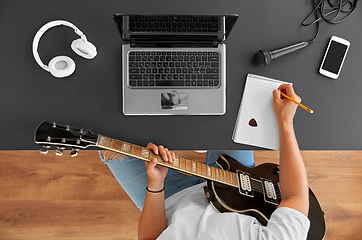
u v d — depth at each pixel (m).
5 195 1.50
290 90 0.90
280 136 0.89
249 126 0.94
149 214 0.87
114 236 1.54
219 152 1.18
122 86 0.92
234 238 0.71
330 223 1.59
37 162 1.52
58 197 1.52
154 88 0.90
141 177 1.12
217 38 0.90
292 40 0.97
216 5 0.96
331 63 0.96
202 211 0.84
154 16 0.84
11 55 0.90
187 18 0.87
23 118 0.90
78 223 1.53
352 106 0.97
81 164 1.54
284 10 0.96
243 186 0.93
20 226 1.50
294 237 0.68
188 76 0.91
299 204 0.78
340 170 1.61
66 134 0.72
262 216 0.90
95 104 0.92
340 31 0.97
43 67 0.87
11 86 0.90
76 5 0.92
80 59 0.92
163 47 0.90
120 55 0.93
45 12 0.91
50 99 0.91
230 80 0.96
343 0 0.97
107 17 0.93
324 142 0.97
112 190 1.54
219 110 0.92
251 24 0.96
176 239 0.74
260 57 0.91
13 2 0.90
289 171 0.84
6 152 1.51
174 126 0.93
